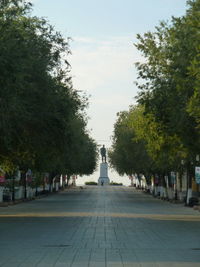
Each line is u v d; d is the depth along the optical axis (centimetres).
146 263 1766
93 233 2908
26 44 3609
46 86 3856
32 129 4069
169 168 7406
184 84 4094
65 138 4250
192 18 3741
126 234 2870
